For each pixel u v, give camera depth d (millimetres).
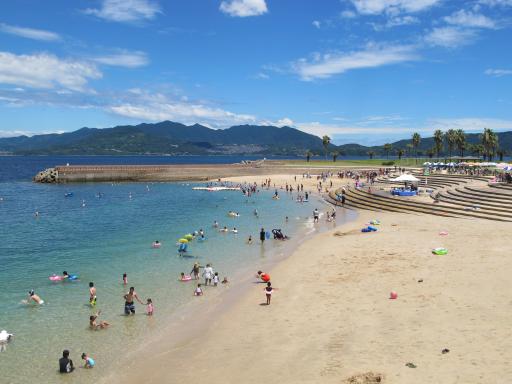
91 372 17688
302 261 34312
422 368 15398
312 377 15648
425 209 56156
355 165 168250
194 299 26609
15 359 18859
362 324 20312
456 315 20188
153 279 30812
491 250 32562
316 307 23406
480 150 191500
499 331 17938
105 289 28594
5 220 58500
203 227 52625
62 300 26484
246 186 111000
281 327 21078
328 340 18891
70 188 108312
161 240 44469
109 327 22328
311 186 109688
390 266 30172
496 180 74812
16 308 25109
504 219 45719
